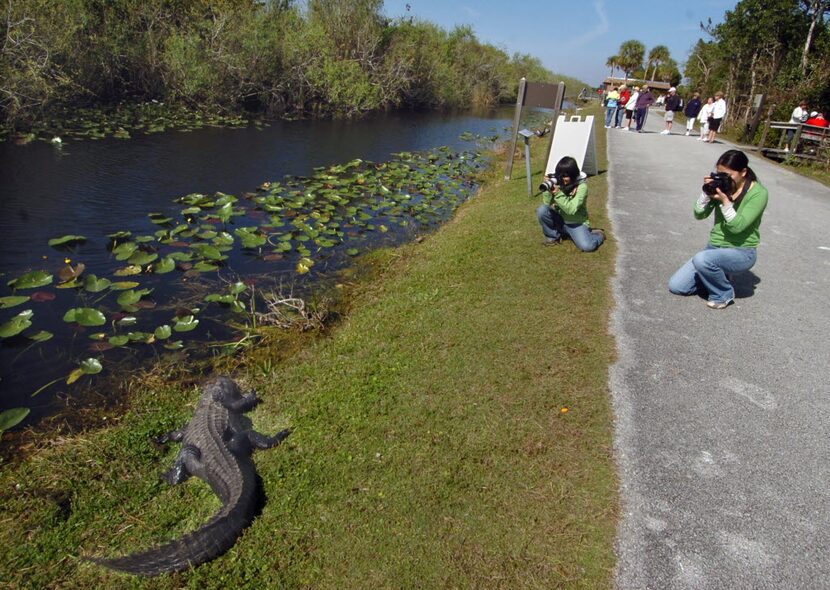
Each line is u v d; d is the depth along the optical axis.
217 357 5.11
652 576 2.70
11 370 4.78
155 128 16.44
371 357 4.68
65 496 3.31
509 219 8.34
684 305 5.47
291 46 22.33
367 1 26.61
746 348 4.71
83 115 16.59
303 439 3.73
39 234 7.79
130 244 7.31
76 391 4.55
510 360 4.48
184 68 19.14
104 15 18.33
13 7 14.27
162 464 3.65
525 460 3.42
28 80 14.29
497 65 41.00
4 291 6.04
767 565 2.77
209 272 7.01
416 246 8.14
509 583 2.67
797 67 18.92
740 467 3.39
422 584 2.68
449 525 2.99
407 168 13.98
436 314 5.36
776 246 7.26
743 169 4.86
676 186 10.55
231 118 20.00
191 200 9.45
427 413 3.88
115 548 2.99
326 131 20.39
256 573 2.78
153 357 5.10
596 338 4.77
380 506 3.13
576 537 2.90
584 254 6.73
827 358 4.60
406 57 28.66
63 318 5.50
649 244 7.16
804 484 3.27
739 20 21.55
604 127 20.25
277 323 5.62
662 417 3.80
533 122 29.78
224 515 2.96
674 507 3.09
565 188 6.43
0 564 2.87
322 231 8.61
